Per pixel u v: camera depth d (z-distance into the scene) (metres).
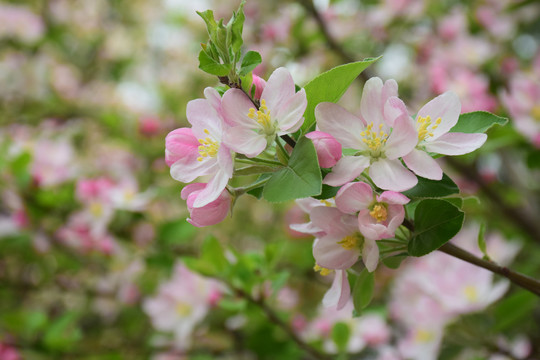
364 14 1.17
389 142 0.44
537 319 0.93
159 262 0.94
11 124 1.45
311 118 0.46
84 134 1.47
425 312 0.65
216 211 0.45
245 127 0.44
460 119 0.47
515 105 0.76
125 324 1.13
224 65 0.44
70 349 0.90
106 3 1.91
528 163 0.79
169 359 0.92
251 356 0.93
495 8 1.10
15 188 0.98
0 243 1.04
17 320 0.89
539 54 0.93
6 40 1.59
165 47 1.76
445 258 0.66
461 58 1.03
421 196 0.44
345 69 0.45
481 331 0.65
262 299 0.66
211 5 1.39
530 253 1.02
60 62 1.75
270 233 1.38
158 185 1.24
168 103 1.46
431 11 1.16
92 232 0.95
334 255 0.45
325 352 0.77
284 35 1.09
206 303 0.82
